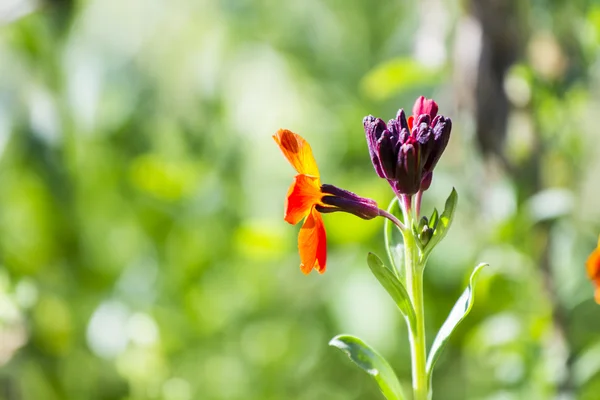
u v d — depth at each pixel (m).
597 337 0.50
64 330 0.58
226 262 0.62
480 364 0.55
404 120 0.33
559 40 0.46
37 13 0.58
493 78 0.45
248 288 0.62
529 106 0.46
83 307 0.60
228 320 0.61
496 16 0.45
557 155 0.48
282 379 0.60
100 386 0.58
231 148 0.65
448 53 0.47
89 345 0.56
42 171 0.60
